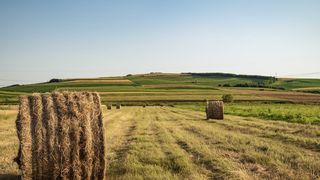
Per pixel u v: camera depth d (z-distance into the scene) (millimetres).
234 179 11008
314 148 16172
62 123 10492
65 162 10391
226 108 60938
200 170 12234
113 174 11922
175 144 17875
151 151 15734
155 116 43750
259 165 13008
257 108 59500
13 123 30141
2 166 13141
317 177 11234
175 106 82562
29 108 10469
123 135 22641
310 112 44031
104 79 174125
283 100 95812
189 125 28531
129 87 145125
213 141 18734
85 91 11406
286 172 11812
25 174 10133
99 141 10945
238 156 14641
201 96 114250
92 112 11000
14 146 17266
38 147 10242
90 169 10820
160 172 11977
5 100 92188
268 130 23344
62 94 10898
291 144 17391
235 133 22031
